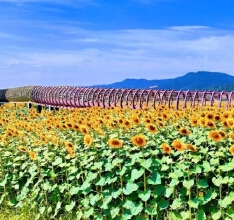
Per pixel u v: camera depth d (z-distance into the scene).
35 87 36.28
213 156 6.39
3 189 8.72
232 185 6.04
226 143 6.96
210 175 6.46
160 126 8.53
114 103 19.81
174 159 7.20
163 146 6.45
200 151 6.41
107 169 6.66
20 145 9.05
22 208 7.98
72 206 7.09
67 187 7.34
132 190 6.36
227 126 7.35
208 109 12.50
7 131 9.18
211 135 6.42
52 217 7.41
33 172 7.88
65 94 26.20
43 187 7.71
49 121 10.66
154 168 6.41
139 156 6.55
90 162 7.29
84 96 23.62
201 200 6.08
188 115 10.82
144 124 9.18
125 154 6.86
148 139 7.52
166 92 17.11
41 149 8.33
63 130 9.34
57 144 8.18
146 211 6.29
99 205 6.77
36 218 7.41
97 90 22.20
